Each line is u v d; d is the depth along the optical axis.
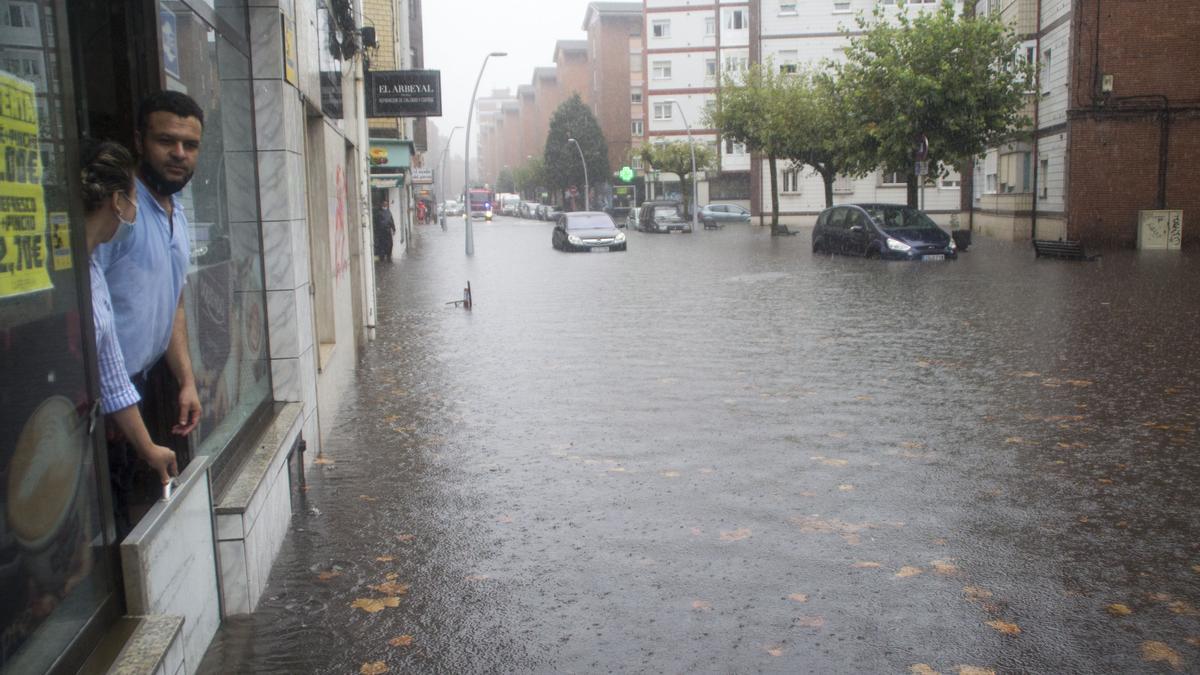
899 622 4.34
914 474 6.64
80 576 2.98
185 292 4.26
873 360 11.27
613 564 5.08
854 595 4.64
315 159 8.99
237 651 4.13
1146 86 31.33
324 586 4.83
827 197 46.66
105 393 3.32
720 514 5.86
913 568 4.97
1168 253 29.11
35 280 2.73
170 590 3.65
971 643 4.13
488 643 4.20
